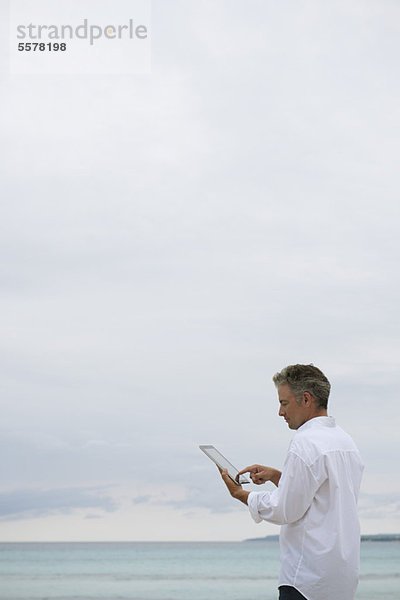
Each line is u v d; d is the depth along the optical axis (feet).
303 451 6.61
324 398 7.05
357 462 6.84
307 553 6.57
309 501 6.57
